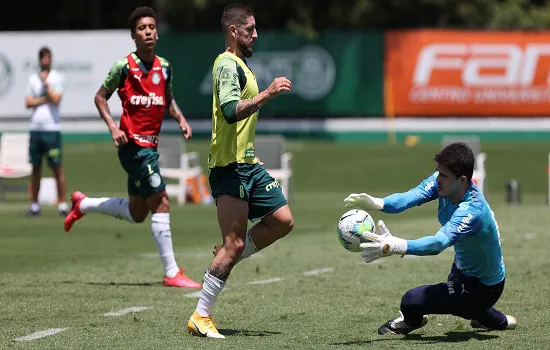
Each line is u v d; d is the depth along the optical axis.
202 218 70.62
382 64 115.00
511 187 83.94
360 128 116.62
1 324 28.92
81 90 114.56
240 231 27.69
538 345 25.94
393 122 115.75
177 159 86.38
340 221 25.89
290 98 116.56
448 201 26.59
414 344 26.00
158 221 37.81
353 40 114.94
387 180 99.94
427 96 114.44
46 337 26.80
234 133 27.56
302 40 115.62
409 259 47.00
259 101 25.77
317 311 31.80
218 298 34.59
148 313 31.03
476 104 113.75
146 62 38.16
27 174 85.88
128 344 25.86
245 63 27.80
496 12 150.62
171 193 86.12
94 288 36.72
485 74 113.31
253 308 32.41
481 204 25.80
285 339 26.80
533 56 112.38
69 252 49.59
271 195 28.28
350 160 107.12
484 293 26.69
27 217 70.06
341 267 43.66
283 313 31.42
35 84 69.06
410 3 150.12
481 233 25.78
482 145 112.44
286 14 152.62
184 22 150.12
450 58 113.56
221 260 27.52
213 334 27.03
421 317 27.31
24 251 49.84
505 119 113.75
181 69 116.88
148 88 37.94
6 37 113.69
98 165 106.31
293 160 107.31
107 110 38.00
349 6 151.75
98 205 39.34
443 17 152.38
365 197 26.19
